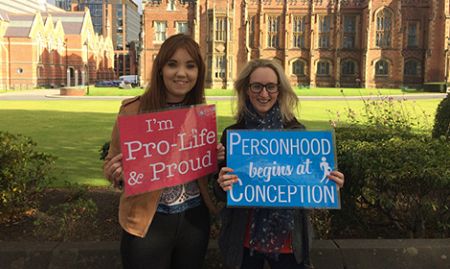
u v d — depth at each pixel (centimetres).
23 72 7262
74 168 1007
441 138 604
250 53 6475
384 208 561
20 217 610
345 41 6538
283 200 359
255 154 364
